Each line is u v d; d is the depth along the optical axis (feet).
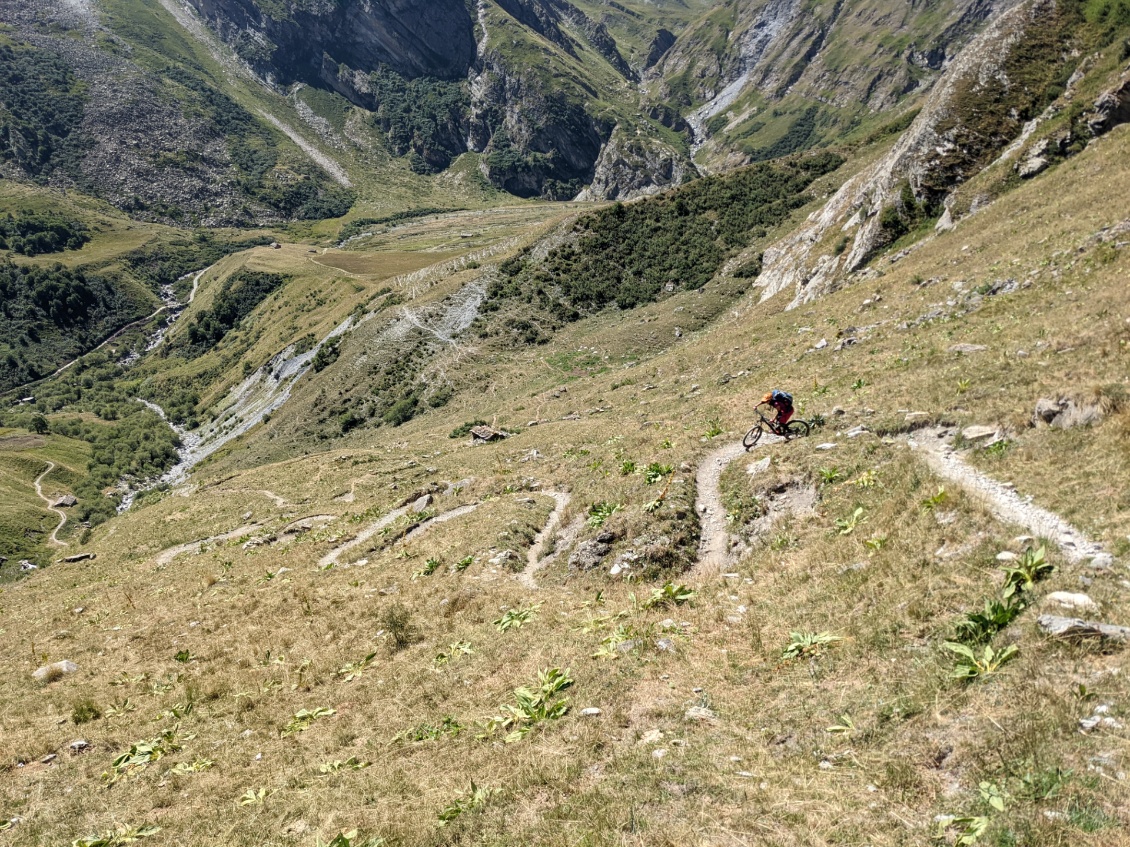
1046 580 30.68
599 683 37.09
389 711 43.75
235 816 35.50
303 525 134.10
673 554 57.57
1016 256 115.96
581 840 23.86
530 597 59.93
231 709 52.60
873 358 100.37
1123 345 53.67
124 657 73.26
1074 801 19.61
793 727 28.43
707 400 128.06
